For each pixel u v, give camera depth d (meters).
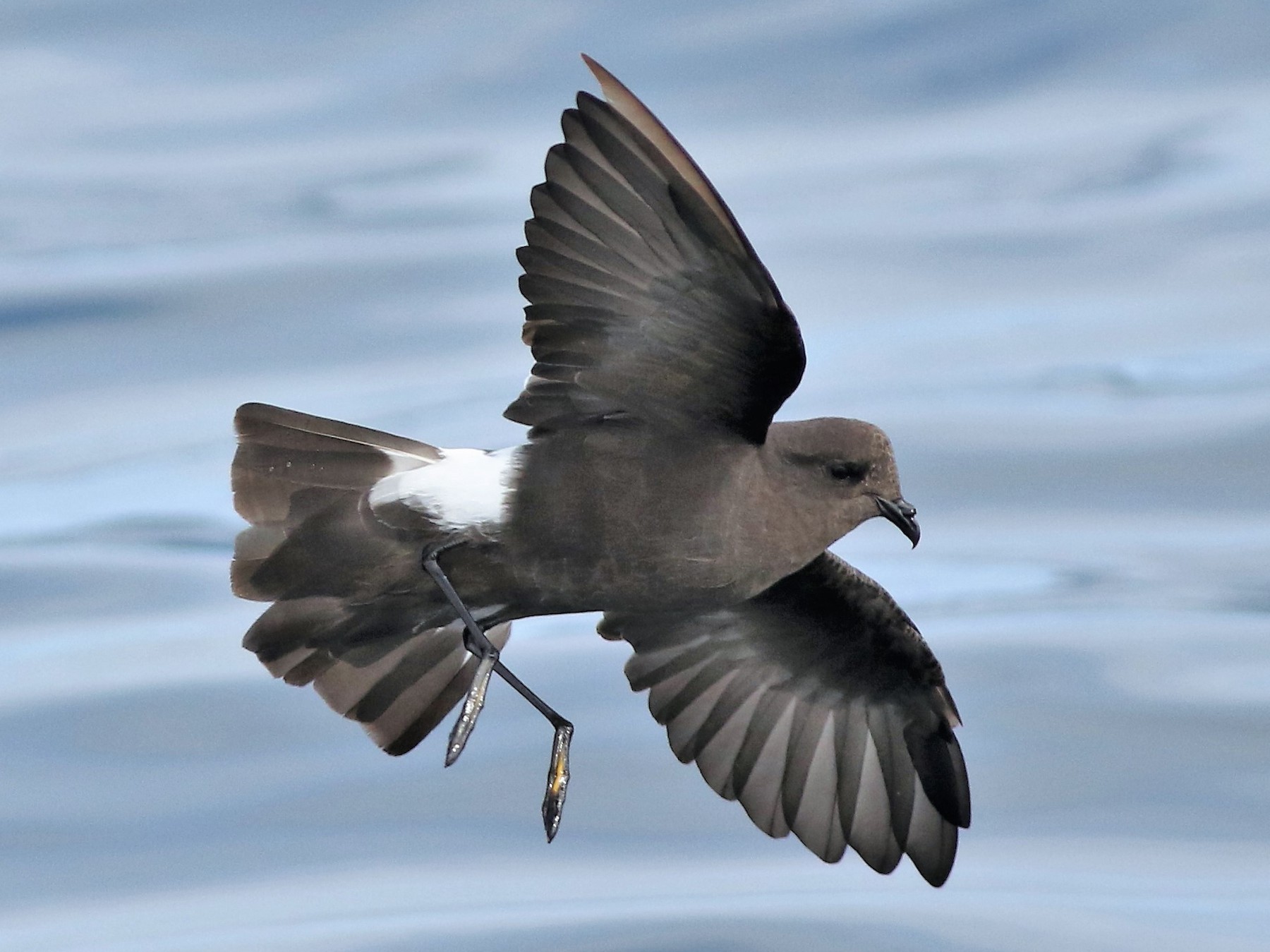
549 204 7.67
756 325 7.75
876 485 8.80
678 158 7.18
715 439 8.48
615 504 8.46
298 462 8.54
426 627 9.04
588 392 8.30
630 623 10.19
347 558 8.60
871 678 9.95
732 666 10.23
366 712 9.30
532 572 8.65
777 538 8.70
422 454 8.58
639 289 7.81
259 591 8.65
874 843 10.20
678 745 10.39
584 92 7.34
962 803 9.95
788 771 10.31
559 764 9.03
